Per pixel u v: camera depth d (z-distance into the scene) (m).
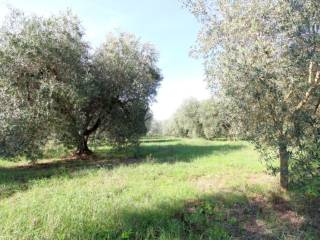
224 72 7.35
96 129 20.55
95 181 10.34
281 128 6.87
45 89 14.02
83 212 6.43
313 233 6.32
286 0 6.89
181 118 58.50
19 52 13.77
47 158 19.52
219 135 43.56
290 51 6.91
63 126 16.12
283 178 8.48
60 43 15.26
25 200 7.64
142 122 20.66
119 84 18.84
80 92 15.25
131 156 19.48
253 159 15.99
